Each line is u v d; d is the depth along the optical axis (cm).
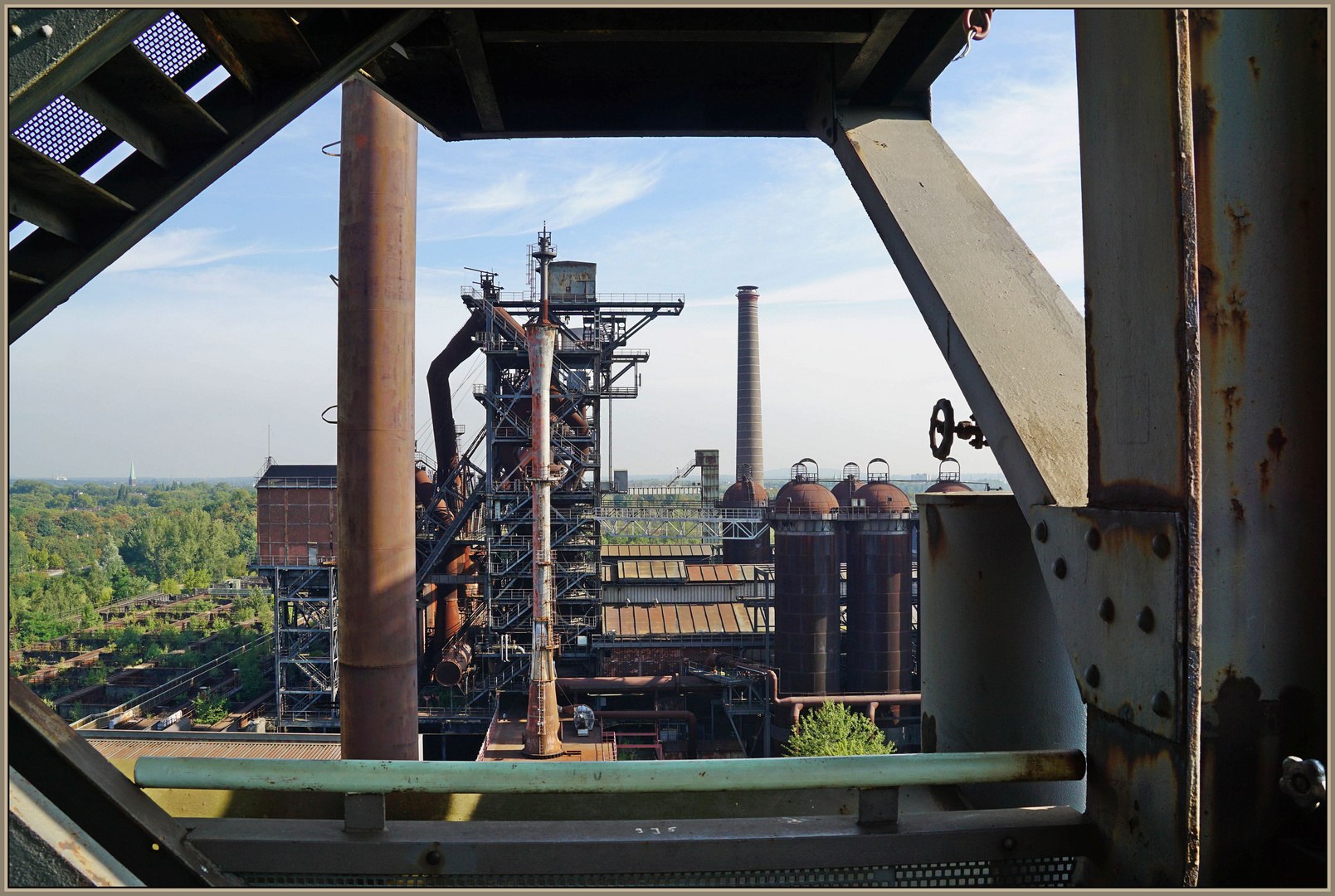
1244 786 180
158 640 5609
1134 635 177
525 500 3325
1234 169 185
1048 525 209
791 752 2747
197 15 276
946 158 335
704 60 416
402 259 1421
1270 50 185
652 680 3450
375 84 420
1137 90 177
